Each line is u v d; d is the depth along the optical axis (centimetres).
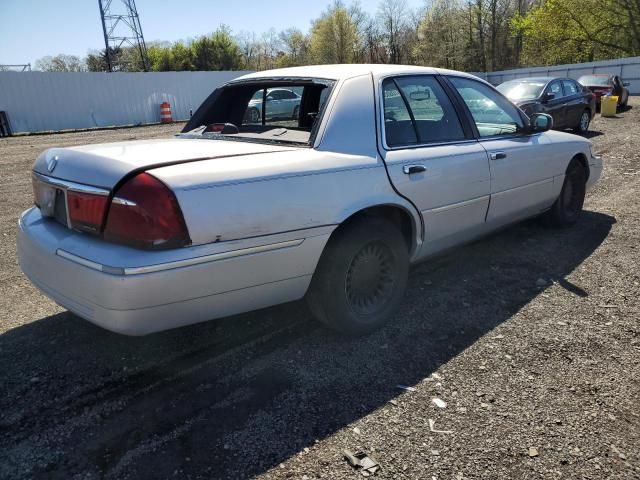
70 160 271
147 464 218
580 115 1312
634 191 688
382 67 357
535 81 1247
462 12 5462
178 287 239
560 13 3922
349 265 305
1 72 1897
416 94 365
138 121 2331
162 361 298
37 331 336
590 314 347
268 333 330
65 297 259
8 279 431
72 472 214
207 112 398
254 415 249
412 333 328
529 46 4447
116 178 239
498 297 378
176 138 361
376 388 270
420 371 286
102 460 221
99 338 326
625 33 3772
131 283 229
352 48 6122
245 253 256
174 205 234
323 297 305
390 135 334
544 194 477
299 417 247
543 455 221
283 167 272
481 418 246
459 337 322
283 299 289
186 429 240
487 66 5588
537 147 455
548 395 262
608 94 1820
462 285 400
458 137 386
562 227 531
